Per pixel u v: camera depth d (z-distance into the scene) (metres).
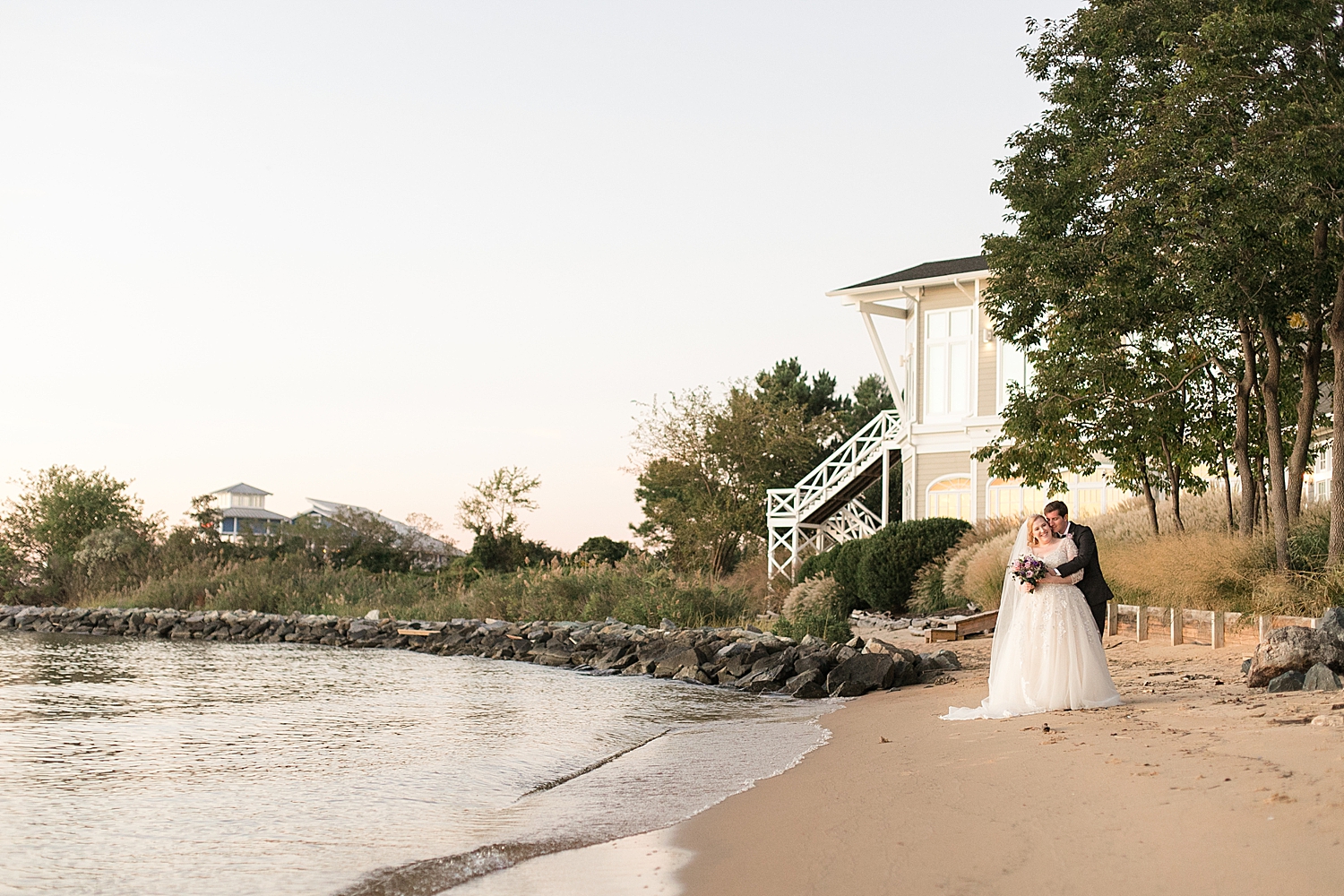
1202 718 7.29
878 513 43.00
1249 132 11.96
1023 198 15.03
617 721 10.98
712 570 42.44
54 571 36.62
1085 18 14.51
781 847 5.10
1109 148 14.17
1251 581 12.60
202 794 6.93
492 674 16.78
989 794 5.66
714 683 15.55
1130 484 18.14
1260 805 4.66
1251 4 12.35
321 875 4.90
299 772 7.76
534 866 5.01
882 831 5.18
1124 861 4.21
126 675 15.69
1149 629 13.62
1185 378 15.87
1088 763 6.03
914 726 9.12
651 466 44.59
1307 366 14.23
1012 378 29.78
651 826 5.86
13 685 14.04
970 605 21.16
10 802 6.59
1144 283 13.71
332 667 17.80
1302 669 8.45
